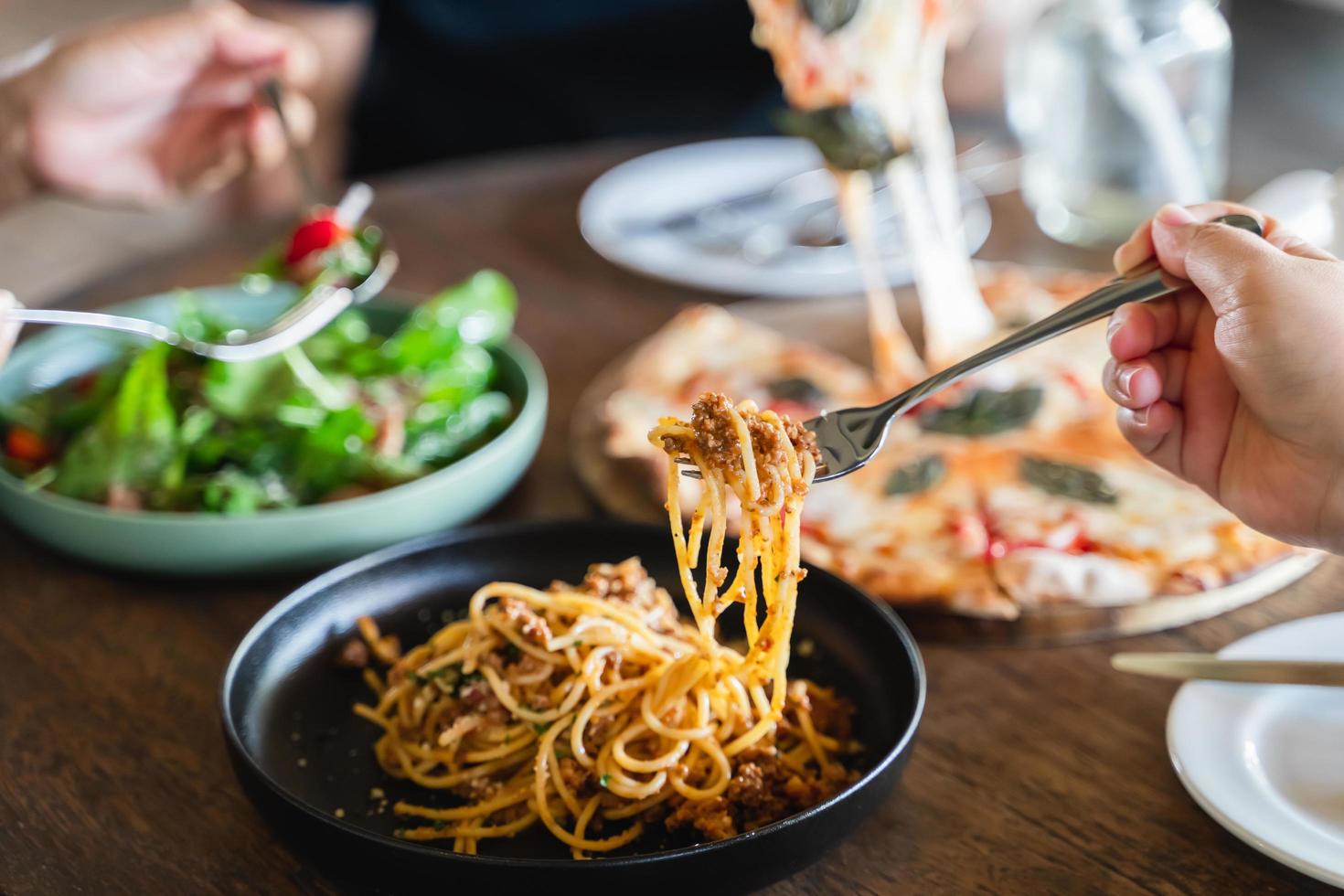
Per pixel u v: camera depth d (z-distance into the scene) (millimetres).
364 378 789
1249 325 555
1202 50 941
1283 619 646
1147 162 953
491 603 649
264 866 555
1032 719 606
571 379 860
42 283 1665
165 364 765
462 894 506
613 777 564
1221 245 559
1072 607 649
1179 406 624
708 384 823
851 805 521
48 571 716
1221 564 658
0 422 778
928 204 1002
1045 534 687
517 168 1168
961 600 648
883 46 800
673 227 1018
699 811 562
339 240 794
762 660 575
